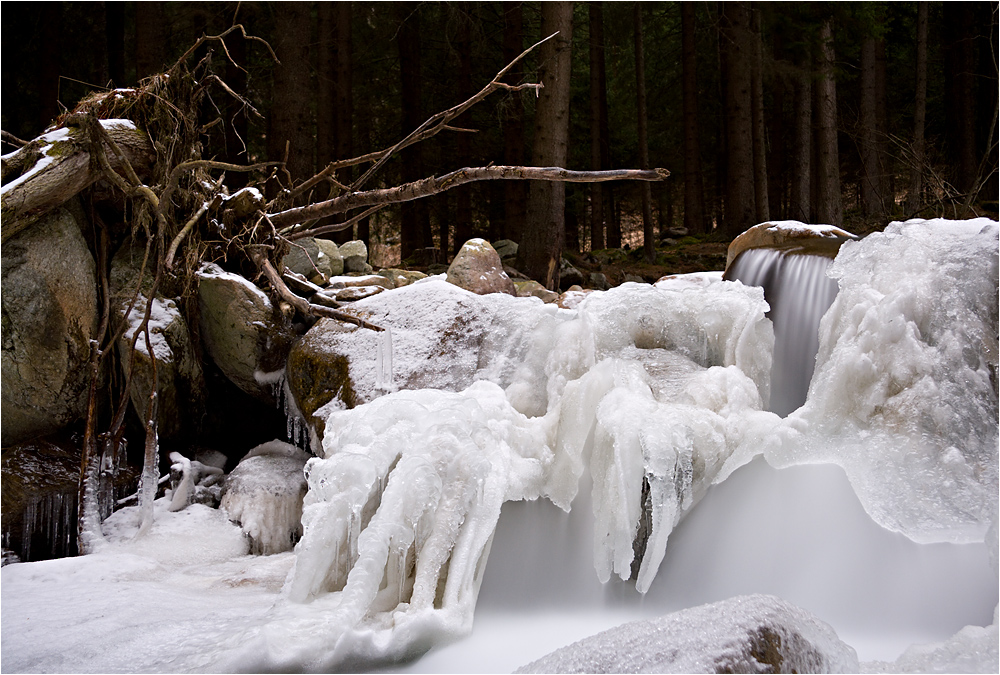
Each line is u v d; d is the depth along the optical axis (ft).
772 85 62.54
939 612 11.00
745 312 15.42
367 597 10.69
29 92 47.93
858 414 12.57
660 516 11.70
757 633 8.60
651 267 43.55
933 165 46.01
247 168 17.79
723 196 79.25
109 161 18.95
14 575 13.87
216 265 20.01
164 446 19.45
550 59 30.09
